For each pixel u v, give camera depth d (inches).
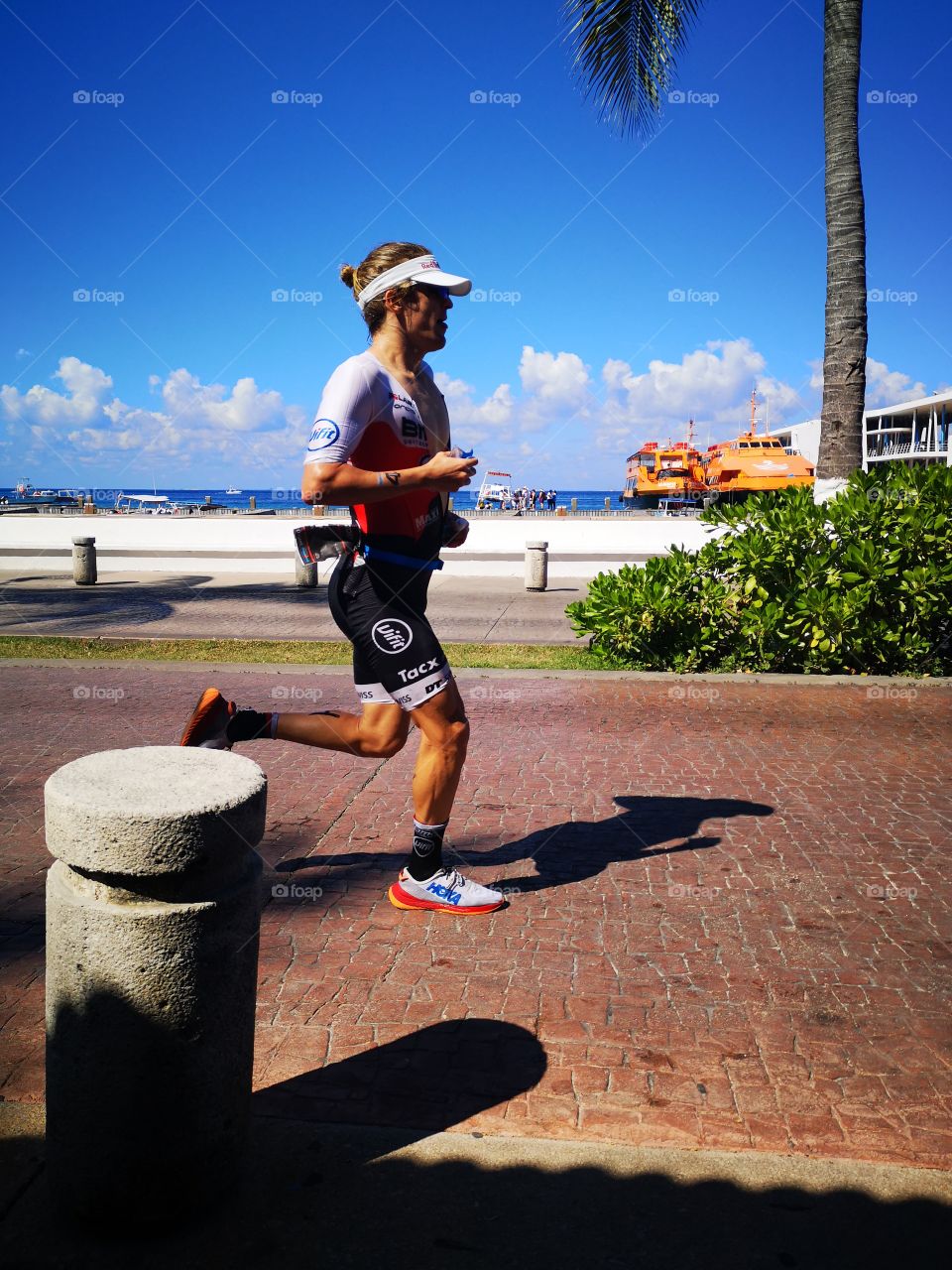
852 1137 89.3
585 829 177.3
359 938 131.8
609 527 1090.1
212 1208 78.3
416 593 129.3
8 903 143.6
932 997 116.5
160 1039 72.9
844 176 359.3
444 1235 75.9
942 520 311.1
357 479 117.0
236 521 1128.2
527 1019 110.6
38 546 1086.4
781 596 327.6
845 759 225.1
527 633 461.4
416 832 139.9
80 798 72.8
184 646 400.5
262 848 166.6
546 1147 86.7
